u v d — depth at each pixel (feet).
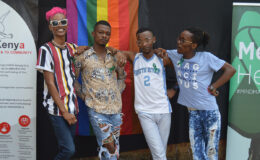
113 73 8.94
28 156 10.12
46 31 10.17
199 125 9.25
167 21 10.71
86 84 8.61
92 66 8.46
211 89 8.81
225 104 11.16
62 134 8.20
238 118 10.27
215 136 8.96
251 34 10.04
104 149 8.68
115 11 10.28
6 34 9.76
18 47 9.83
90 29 10.19
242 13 9.96
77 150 10.71
